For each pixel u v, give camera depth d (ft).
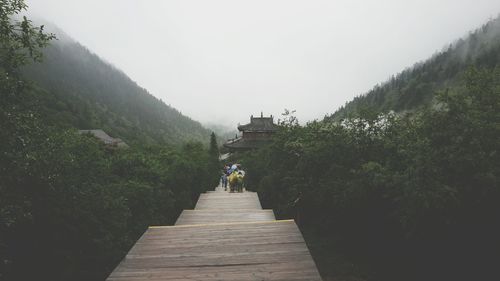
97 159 23.43
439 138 19.79
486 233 21.43
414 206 20.06
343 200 27.12
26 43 13.43
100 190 21.08
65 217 18.81
